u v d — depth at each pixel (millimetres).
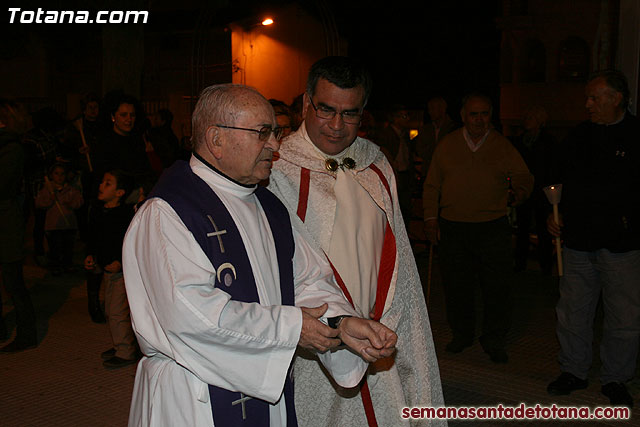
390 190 2955
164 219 2002
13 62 18000
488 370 4918
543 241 7680
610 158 4105
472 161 4945
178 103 13820
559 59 15414
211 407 2049
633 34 5684
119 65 9773
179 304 1912
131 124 6094
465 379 4750
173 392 2053
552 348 5426
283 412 2234
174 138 9477
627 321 4199
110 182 4797
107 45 9750
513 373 4859
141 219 2057
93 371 4934
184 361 1967
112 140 6074
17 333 5375
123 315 4980
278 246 2283
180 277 1937
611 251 4156
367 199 2826
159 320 1972
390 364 2814
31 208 10703
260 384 1988
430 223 5160
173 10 15938
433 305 6684
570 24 15148
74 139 8133
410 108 18953
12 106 5137
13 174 5148
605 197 4125
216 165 2150
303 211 2709
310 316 2039
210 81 13766
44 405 4344
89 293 6051
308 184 2740
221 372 1966
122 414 4215
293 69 14188
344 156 2855
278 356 1997
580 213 4234
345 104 2627
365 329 2068
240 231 2123
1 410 4262
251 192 2230
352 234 2750
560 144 4387
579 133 4250
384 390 2830
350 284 2727
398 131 9094
